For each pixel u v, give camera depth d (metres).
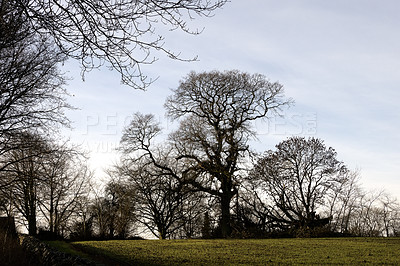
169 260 18.50
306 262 17.27
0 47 7.90
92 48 6.98
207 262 17.67
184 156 38.00
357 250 21.77
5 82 19.00
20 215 41.91
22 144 22.39
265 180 39.41
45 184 25.20
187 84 38.09
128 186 48.03
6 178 23.86
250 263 17.22
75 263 12.90
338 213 46.19
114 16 6.58
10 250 19.16
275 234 36.00
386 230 57.12
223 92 37.62
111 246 26.48
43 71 21.59
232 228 38.06
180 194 38.62
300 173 39.81
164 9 6.50
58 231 49.00
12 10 6.54
